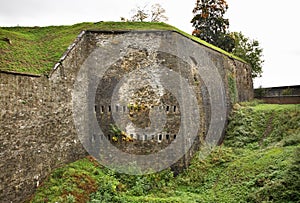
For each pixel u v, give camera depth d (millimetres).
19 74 10766
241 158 16422
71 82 14461
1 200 9641
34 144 11438
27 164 10969
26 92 11133
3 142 9859
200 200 13250
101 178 13281
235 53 41156
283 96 32219
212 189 14297
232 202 12344
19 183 10500
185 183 15250
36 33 19516
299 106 21312
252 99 32969
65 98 13836
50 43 16859
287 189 11062
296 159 12016
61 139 13297
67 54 14266
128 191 13594
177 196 13734
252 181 13047
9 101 10219
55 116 12969
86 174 13117
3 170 9797
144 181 14562
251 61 41406
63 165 13289
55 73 13148
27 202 10703
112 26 18891
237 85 27500
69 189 11688
